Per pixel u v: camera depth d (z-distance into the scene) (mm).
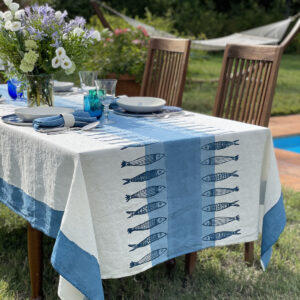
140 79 5512
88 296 1383
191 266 2014
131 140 1532
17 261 2133
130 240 1528
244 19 17359
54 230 1514
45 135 1575
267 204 1826
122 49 5645
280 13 18156
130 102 2133
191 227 1678
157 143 1520
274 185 1817
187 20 16531
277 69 2207
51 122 1653
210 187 1688
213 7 18000
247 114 2357
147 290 1930
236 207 1773
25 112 1845
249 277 2031
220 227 1752
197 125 1821
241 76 2426
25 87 2012
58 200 1479
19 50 1911
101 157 1406
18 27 1872
